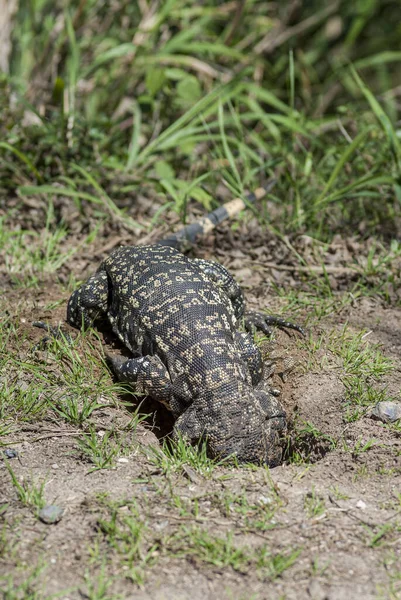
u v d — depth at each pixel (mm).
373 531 7129
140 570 6551
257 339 10328
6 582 6367
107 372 9547
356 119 16047
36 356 9562
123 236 12961
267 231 13180
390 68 21891
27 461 7969
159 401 9062
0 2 16750
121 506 7312
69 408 8734
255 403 8492
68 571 6535
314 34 20438
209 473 7848
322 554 6824
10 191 14125
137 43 16766
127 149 15805
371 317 11094
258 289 11648
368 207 14195
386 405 8883
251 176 13914
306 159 14891
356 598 6359
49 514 7059
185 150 14773
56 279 11633
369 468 8125
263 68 18609
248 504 7426
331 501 7539
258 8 19500
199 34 18125
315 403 9312
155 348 9180
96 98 16750
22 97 15000
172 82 17266
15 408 8711
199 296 9406
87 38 17328
